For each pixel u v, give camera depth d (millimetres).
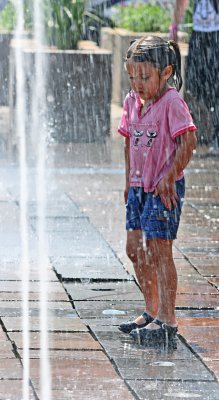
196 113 21953
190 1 25500
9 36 26609
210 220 15438
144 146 9859
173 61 9859
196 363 9312
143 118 9867
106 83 22938
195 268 12633
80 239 13961
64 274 12180
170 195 9758
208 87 21516
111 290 11648
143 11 28812
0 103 27172
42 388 8555
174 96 9766
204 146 21953
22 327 10195
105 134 22938
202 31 21141
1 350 9492
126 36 26906
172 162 9773
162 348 9703
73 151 21406
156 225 9789
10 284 11750
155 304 10125
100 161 20328
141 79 9734
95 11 28141
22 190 17219
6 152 20906
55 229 14469
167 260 9859
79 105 22859
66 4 23766
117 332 10141
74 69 22875
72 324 10359
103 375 8922
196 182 18469
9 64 24719
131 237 10062
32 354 9406
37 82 22953
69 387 8602
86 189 17516
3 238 13875
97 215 15508
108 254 13195
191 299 11312
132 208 10031
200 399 8422
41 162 20000
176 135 9703
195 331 10227
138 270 10102
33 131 22922
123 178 18656
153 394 8508
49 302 11102
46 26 23891
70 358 9328
